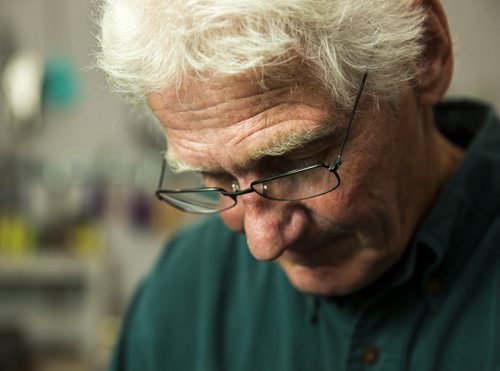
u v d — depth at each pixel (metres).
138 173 2.84
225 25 0.62
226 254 1.11
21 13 2.80
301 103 0.67
